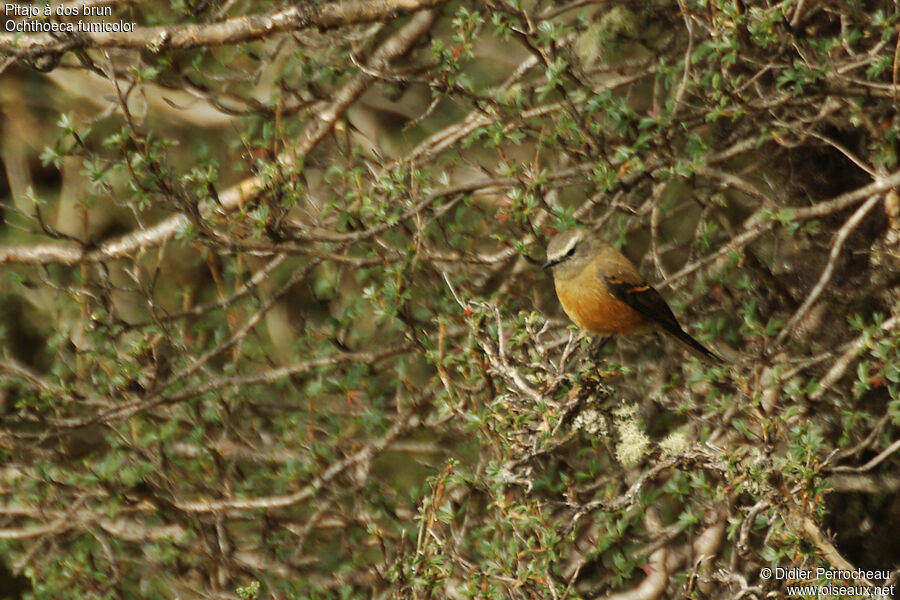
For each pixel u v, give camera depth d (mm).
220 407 13008
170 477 12641
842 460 11789
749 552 9227
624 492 11461
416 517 9906
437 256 11953
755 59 11125
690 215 14875
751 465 8680
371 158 12719
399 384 13148
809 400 11391
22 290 16438
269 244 11305
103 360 12984
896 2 10906
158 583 13000
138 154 10875
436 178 12367
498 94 12086
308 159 12664
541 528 9125
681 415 12281
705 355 11500
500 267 13102
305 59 12609
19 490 12922
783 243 12773
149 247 13188
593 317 11562
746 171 12641
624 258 11570
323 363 12648
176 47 12172
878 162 11102
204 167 12055
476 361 10102
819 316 12305
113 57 15219
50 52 11656
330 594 12055
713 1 10398
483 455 11594
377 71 11578
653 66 12414
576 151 11281
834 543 10531
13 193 18484
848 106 11469
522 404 9469
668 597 12180
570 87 12242
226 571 12508
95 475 12391
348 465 12609
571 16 14234
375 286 12188
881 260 11961
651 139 11312
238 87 15836
